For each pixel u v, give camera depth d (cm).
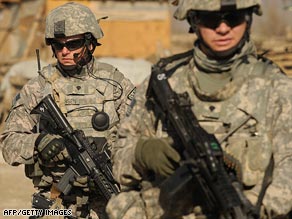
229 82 1048
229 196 967
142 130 1095
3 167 3141
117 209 1108
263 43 6681
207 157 988
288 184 997
